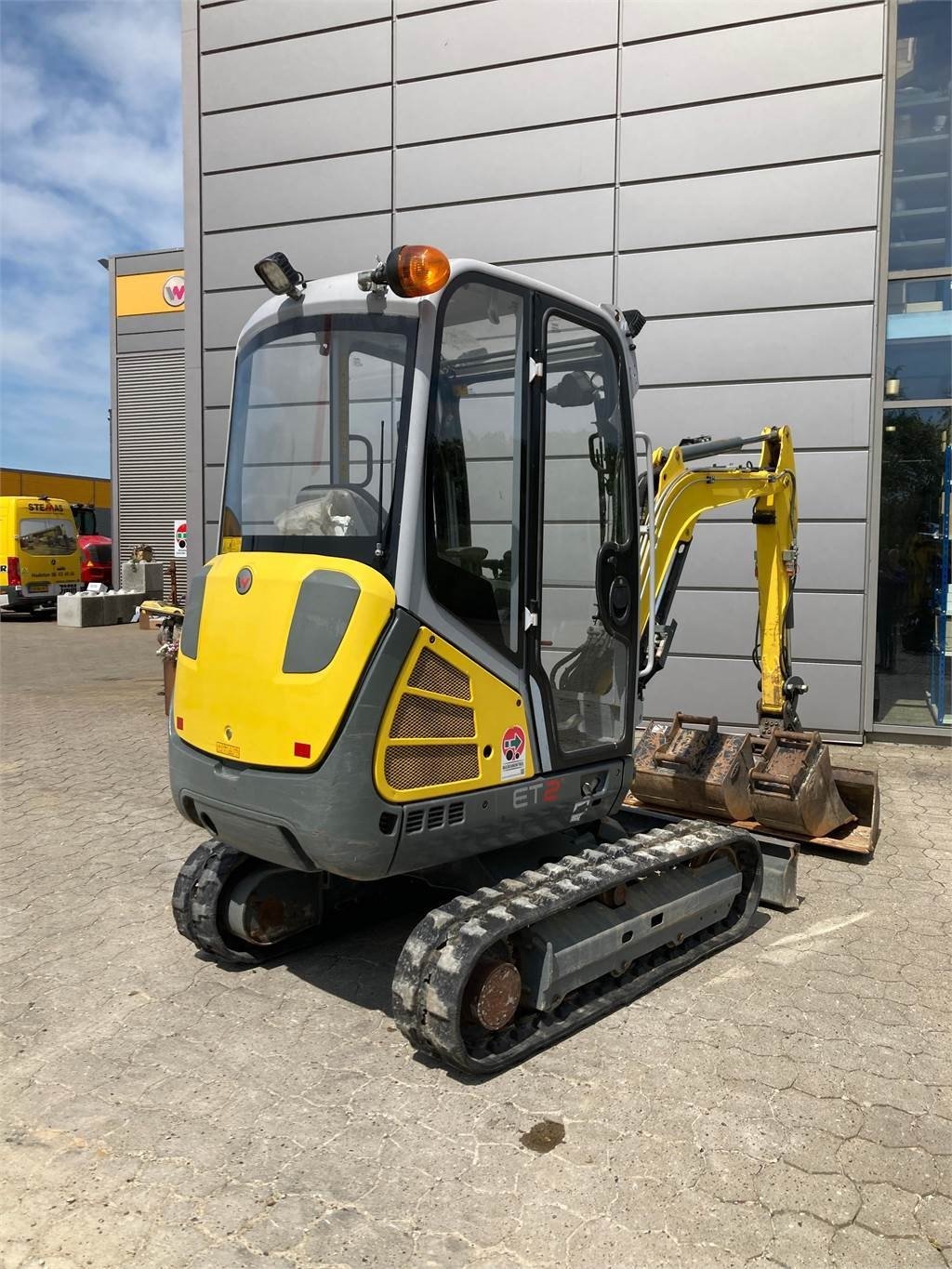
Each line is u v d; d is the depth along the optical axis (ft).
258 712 9.98
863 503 24.91
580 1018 10.85
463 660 10.30
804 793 16.07
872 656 25.35
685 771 16.98
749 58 24.85
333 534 10.17
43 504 67.00
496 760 10.78
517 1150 8.71
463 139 27.68
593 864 11.53
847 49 24.07
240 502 11.64
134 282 72.84
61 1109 9.41
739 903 13.91
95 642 52.11
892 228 24.81
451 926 10.07
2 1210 7.93
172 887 15.62
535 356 11.05
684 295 25.93
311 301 10.87
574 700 11.99
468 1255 7.39
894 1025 11.03
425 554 9.90
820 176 24.56
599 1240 7.55
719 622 26.32
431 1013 9.55
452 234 28.09
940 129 24.34
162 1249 7.47
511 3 26.81
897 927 13.91
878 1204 7.98
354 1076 10.04
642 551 15.01
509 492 10.87
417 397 9.80
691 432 26.17
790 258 24.97
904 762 23.82
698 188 25.57
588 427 12.17
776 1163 8.51
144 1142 8.87
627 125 26.04
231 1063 10.32
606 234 26.48
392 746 9.64
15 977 12.39
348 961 12.95
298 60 29.27
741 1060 10.27
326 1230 7.68
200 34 30.42
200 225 30.99
